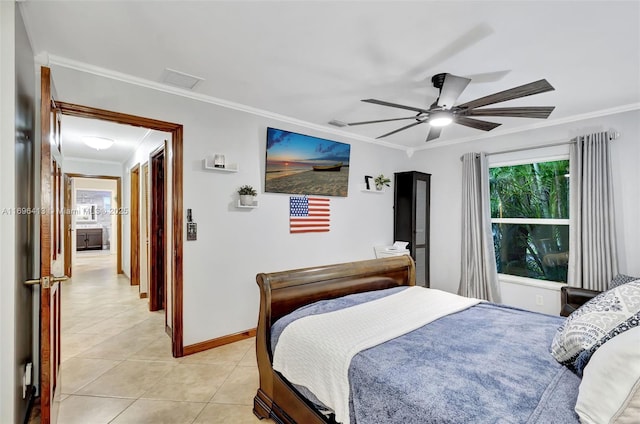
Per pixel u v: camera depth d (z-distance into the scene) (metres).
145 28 1.94
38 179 2.19
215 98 3.04
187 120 2.91
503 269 4.25
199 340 2.97
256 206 3.28
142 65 2.41
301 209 3.80
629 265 3.11
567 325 1.48
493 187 4.35
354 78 2.62
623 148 3.17
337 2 1.70
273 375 1.89
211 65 2.41
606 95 2.92
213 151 3.06
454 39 2.04
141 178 4.64
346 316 1.92
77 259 8.60
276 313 2.04
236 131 3.22
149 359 2.79
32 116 2.10
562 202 3.71
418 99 3.05
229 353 2.93
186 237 2.89
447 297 2.42
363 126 3.98
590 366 1.11
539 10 1.75
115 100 2.53
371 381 1.32
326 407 1.49
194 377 2.49
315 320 1.85
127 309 4.21
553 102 3.09
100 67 2.43
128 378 2.47
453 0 1.67
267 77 2.61
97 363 2.71
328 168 4.04
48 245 1.68
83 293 5.02
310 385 1.57
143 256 4.72
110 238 10.12
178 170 2.86
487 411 1.07
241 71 2.51
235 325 3.21
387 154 4.84
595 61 2.30
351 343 1.57
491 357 1.46
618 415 0.92
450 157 4.65
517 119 3.64
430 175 4.89
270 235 3.52
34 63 2.17
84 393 2.26
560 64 2.35
